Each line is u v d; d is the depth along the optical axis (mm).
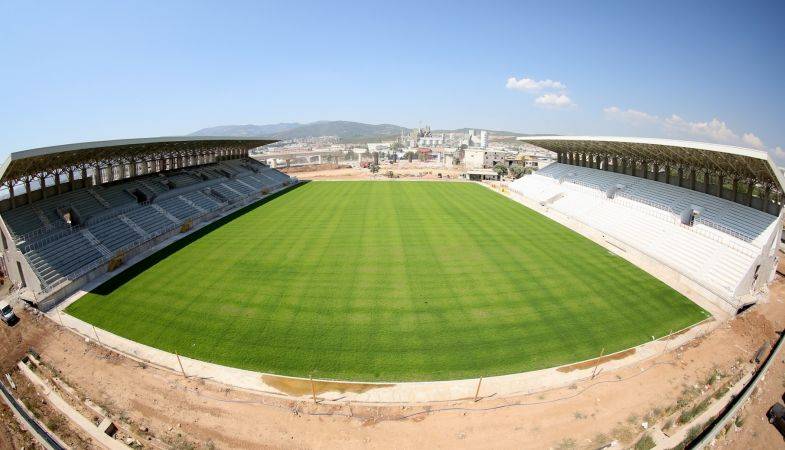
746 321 26734
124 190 48625
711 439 17219
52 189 40000
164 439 16562
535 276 32938
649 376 20672
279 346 22547
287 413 17891
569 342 23281
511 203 66625
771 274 33062
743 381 20922
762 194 36500
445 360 21391
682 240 38188
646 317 26547
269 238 43406
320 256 37312
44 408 18656
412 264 35312
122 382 19906
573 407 18359
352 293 29234
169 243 41625
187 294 29125
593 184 61625
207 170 70875
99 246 36625
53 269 30828
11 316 25797
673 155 43625
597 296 29438
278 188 81812
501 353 22062
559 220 54188
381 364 21016
